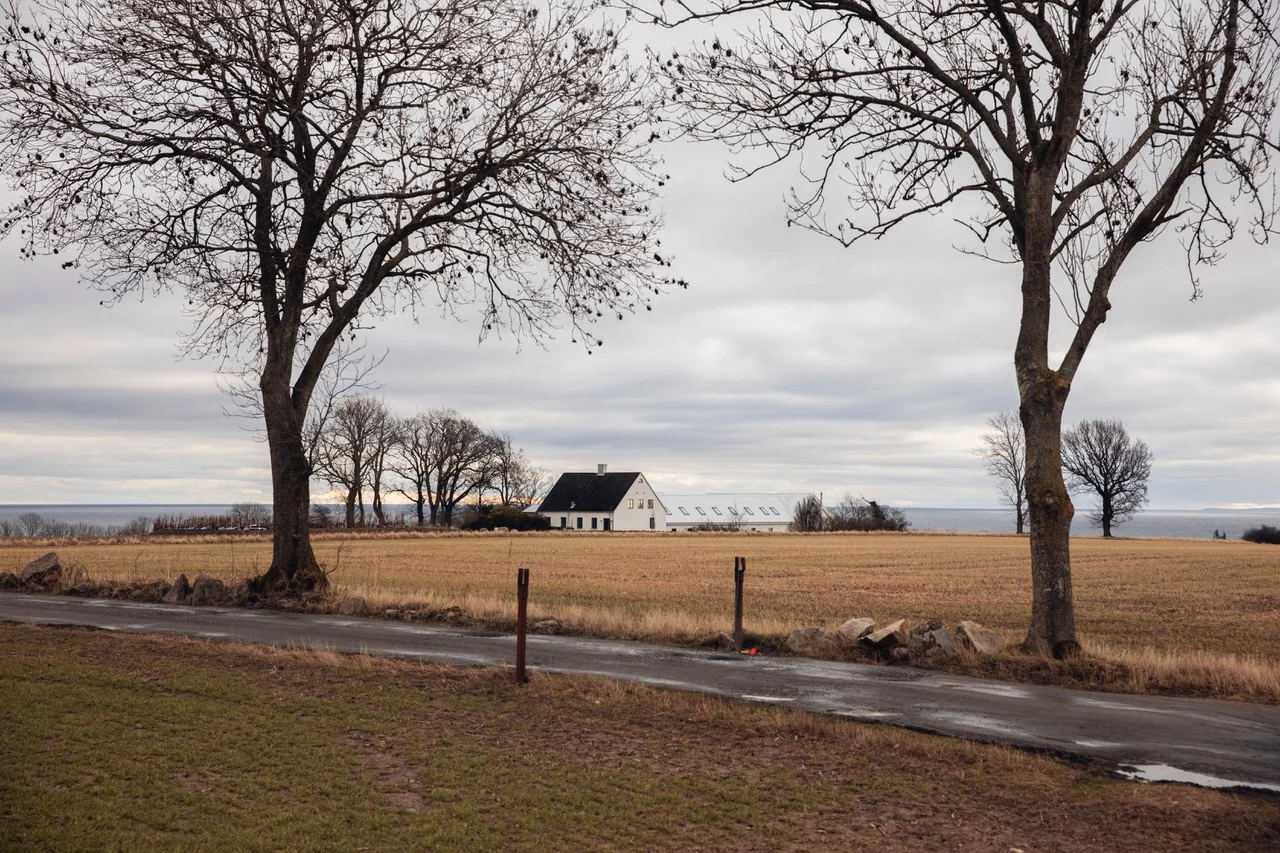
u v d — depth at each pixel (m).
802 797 8.21
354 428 108.38
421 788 8.27
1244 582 43.28
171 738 9.55
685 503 170.50
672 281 22.20
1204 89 15.18
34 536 79.38
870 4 15.52
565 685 12.38
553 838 7.19
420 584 35.00
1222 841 7.35
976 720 10.95
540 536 100.38
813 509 133.75
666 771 8.88
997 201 16.16
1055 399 15.32
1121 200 16.50
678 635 17.02
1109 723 10.86
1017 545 86.75
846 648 15.55
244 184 22.41
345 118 21.70
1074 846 7.23
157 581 24.38
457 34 21.30
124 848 6.61
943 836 7.39
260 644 15.56
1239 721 11.03
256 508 98.19
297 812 7.52
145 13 19.97
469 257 23.30
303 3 20.48
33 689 11.67
